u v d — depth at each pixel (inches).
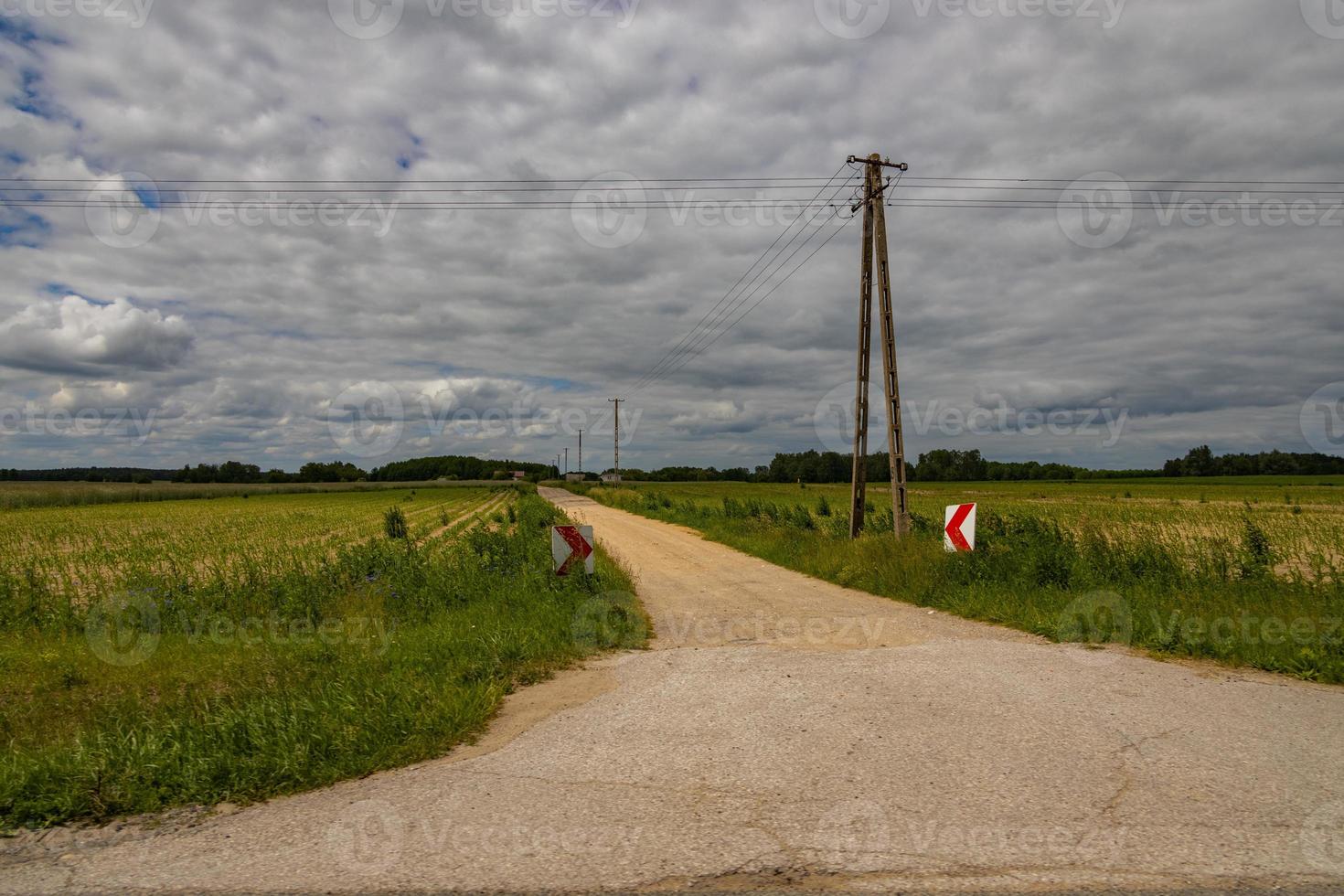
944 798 155.6
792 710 215.0
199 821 158.9
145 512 1999.3
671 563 696.4
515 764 182.4
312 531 1251.8
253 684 258.2
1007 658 271.9
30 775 175.6
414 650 299.1
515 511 1776.6
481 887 126.4
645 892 123.5
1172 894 119.6
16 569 740.7
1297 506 1611.7
